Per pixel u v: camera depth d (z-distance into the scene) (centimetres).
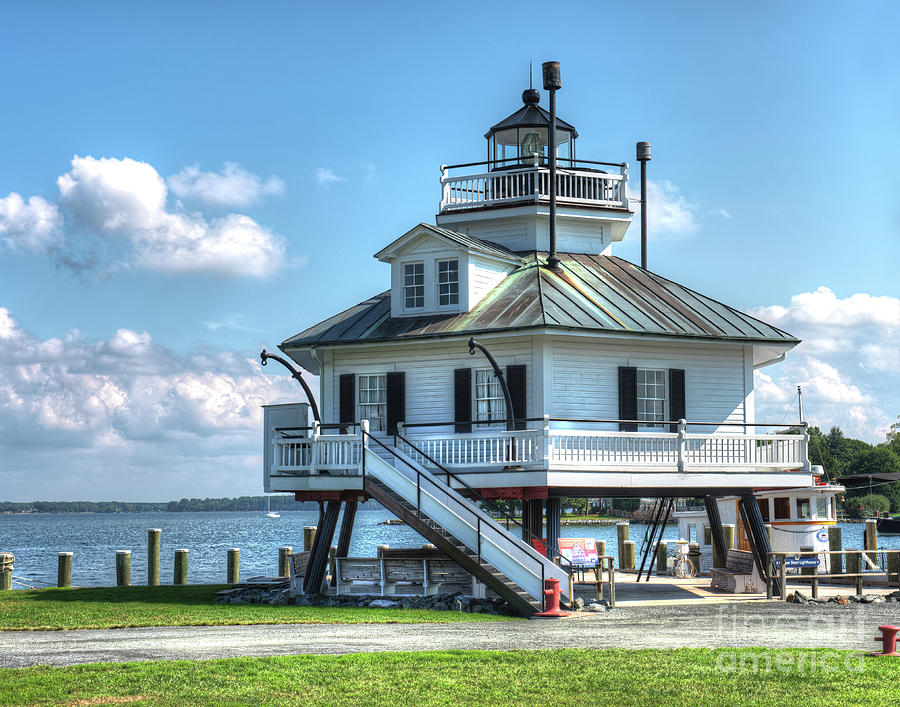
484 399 2856
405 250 3045
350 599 2609
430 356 2941
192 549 8469
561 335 2792
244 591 2920
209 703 1314
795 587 2942
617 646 1752
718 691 1395
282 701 1330
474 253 2967
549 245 3362
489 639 1844
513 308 2858
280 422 3244
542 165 3416
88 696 1345
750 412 3014
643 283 3253
